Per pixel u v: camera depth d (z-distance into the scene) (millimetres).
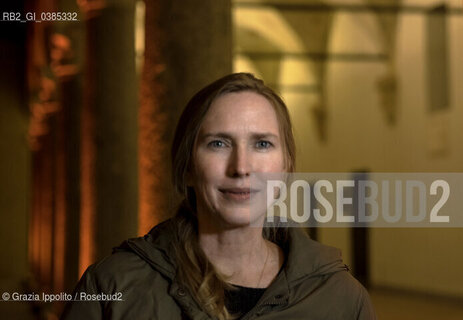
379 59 13891
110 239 5641
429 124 12195
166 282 1544
